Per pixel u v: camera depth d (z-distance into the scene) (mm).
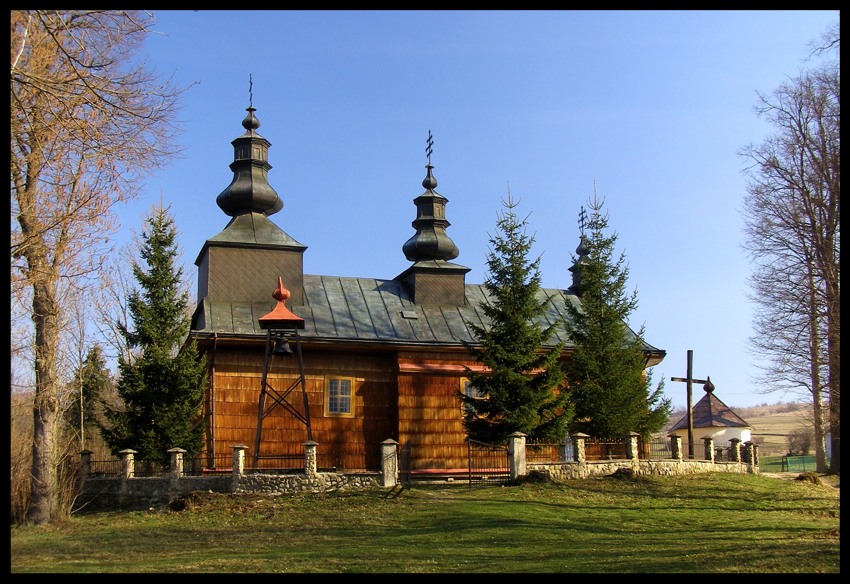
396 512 24438
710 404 51719
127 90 17719
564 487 28781
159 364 30781
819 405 41125
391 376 35062
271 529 22469
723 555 18359
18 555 19031
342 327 34781
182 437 30641
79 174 20312
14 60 16125
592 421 34281
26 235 19797
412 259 39281
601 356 34969
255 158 36500
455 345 35188
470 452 32250
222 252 34781
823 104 37594
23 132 18422
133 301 32094
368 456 34000
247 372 32906
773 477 34312
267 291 35000
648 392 35719
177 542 20781
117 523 24062
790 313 39781
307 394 33594
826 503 28750
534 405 30984
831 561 17188
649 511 26172
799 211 38875
